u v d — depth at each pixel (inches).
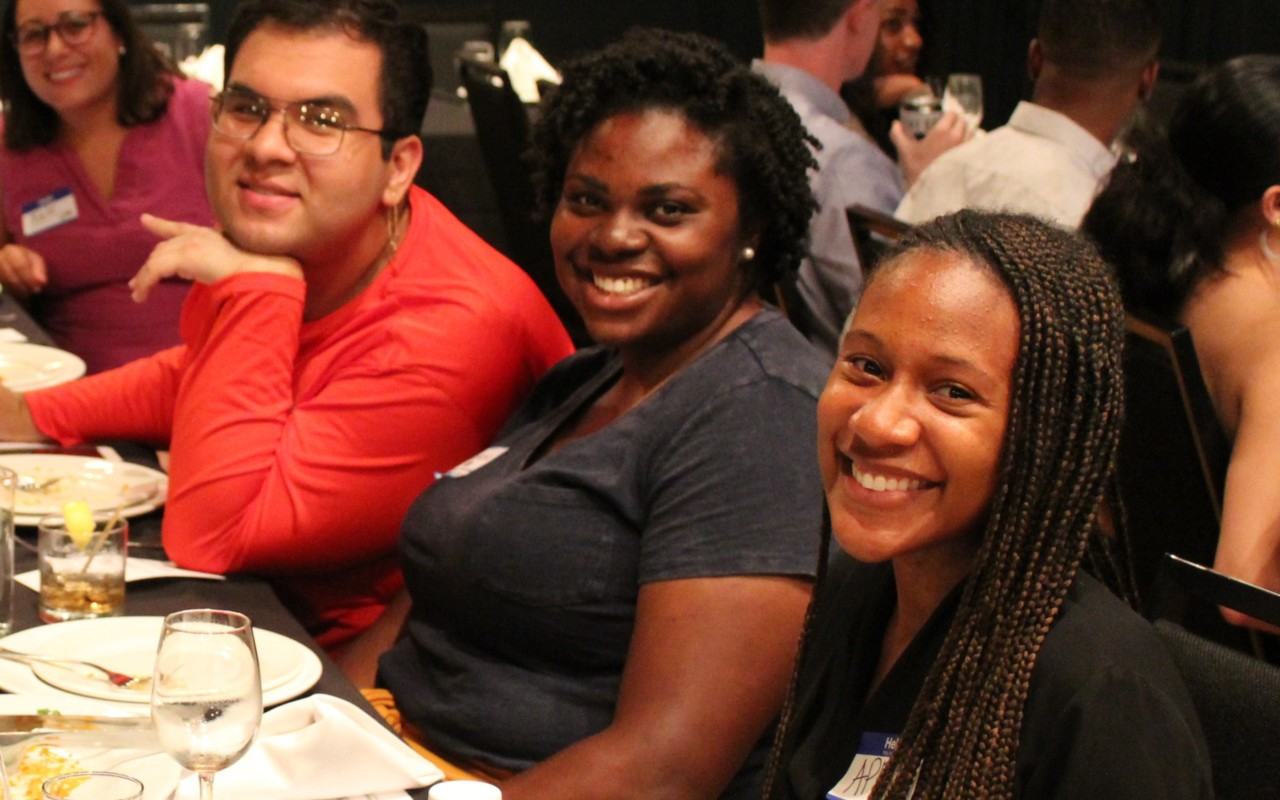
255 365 75.9
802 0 129.4
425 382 79.0
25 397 91.6
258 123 76.6
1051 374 40.6
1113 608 41.6
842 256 122.4
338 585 82.3
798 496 62.6
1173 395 75.1
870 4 131.2
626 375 72.5
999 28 261.9
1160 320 74.5
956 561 44.4
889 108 167.3
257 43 77.4
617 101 68.3
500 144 161.3
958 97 167.6
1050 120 116.2
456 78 225.9
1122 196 81.4
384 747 49.3
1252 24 230.5
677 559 62.4
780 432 63.9
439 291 80.9
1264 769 46.4
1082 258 42.4
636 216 67.9
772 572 61.2
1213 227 78.4
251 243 77.5
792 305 111.0
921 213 121.1
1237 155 77.1
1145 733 38.8
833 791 44.8
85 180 130.6
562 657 66.7
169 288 133.4
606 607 65.7
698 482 63.3
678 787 59.6
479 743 66.9
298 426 77.1
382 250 81.1
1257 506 74.9
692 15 302.0
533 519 66.2
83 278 132.2
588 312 69.7
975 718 40.6
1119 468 81.7
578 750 60.2
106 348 132.6
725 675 60.3
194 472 74.5
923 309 41.6
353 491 77.5
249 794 48.2
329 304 80.6
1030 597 40.8
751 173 68.8
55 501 78.7
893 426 41.5
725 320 70.2
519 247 168.2
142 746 50.8
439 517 69.8
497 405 82.1
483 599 67.0
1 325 116.0
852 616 49.4
